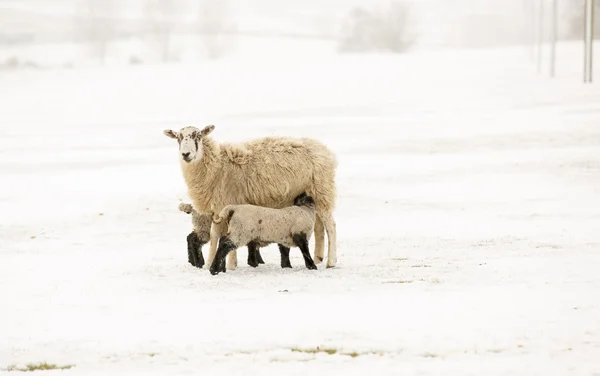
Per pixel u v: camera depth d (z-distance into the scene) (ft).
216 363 25.29
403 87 189.78
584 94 152.66
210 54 384.06
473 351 25.88
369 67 242.58
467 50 315.78
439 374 23.80
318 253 42.14
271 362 25.26
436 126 122.72
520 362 24.71
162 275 39.37
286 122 139.23
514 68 223.10
